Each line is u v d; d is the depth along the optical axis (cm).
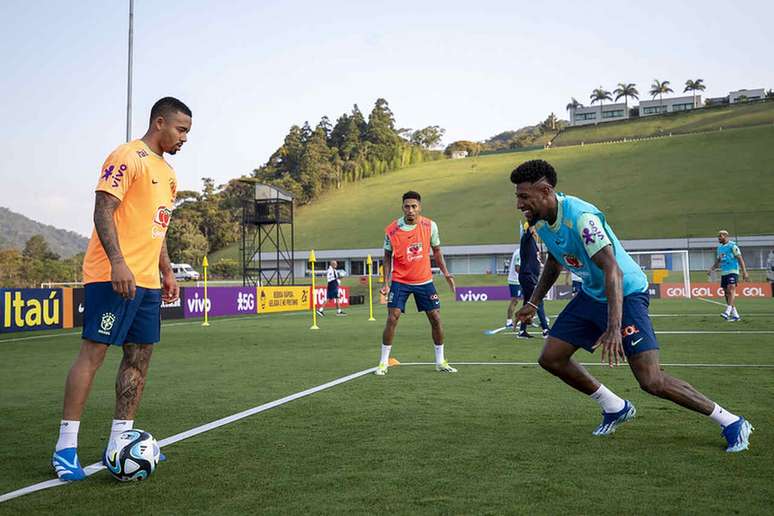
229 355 974
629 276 385
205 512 279
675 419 460
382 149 13025
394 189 10481
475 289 3956
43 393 643
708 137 9519
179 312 2173
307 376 727
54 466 340
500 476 326
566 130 13800
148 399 580
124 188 351
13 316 1608
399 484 314
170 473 341
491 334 1308
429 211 8625
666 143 9675
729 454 365
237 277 7456
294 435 428
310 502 289
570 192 8150
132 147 362
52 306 1739
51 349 1141
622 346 379
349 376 719
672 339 1102
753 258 5428
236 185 10250
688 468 337
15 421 499
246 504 289
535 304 446
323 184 11419
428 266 743
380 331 1470
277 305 2831
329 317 2239
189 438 423
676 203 7169
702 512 270
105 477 340
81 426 473
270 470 344
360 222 8938
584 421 462
